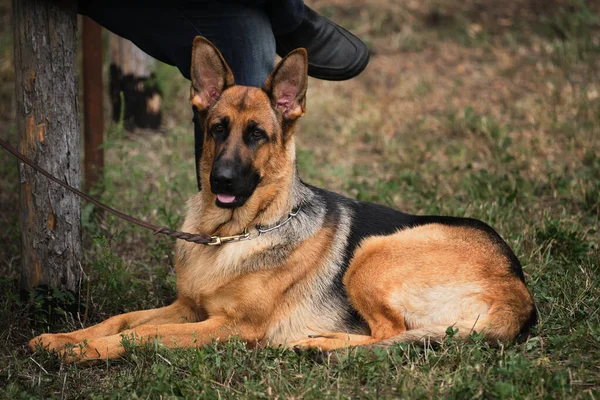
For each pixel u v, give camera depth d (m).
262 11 4.32
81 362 3.72
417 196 6.46
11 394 3.35
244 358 3.69
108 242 4.98
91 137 6.06
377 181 6.84
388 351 3.63
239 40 4.22
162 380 3.38
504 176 6.61
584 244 4.98
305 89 4.02
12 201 6.21
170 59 4.49
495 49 10.93
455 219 4.32
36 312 4.21
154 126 8.52
